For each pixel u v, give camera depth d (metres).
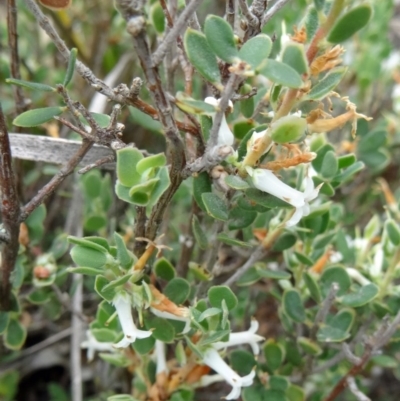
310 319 0.26
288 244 0.23
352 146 0.30
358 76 0.35
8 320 0.24
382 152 0.31
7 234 0.21
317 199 0.28
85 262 0.18
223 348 0.22
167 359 0.26
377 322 0.28
